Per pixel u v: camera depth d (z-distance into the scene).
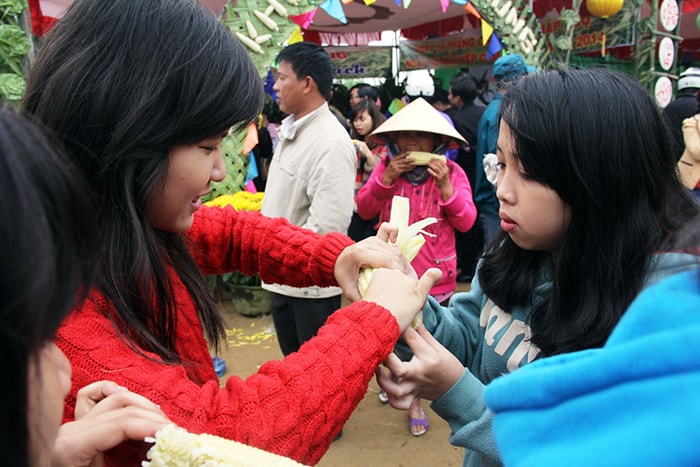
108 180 0.85
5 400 0.42
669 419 0.41
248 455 0.68
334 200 2.55
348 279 1.23
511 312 1.19
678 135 4.38
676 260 0.73
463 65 7.89
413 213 2.92
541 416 0.48
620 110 0.95
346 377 0.86
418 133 2.90
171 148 0.86
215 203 3.87
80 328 0.80
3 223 0.40
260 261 1.35
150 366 0.82
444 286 2.96
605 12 5.75
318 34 8.67
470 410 1.03
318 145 2.57
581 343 0.99
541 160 0.96
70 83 0.81
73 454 0.65
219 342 1.23
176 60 0.82
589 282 1.01
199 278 1.16
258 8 3.79
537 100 0.97
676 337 0.43
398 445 2.82
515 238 1.08
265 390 0.81
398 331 0.97
